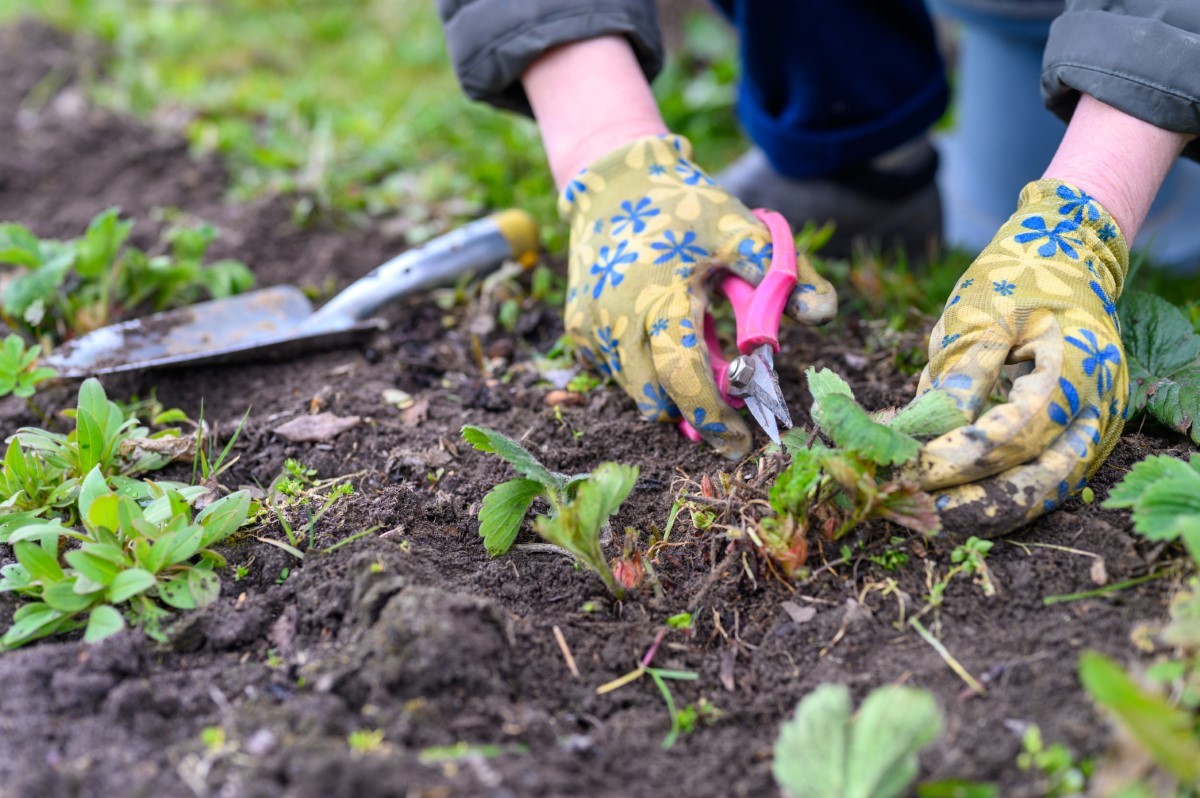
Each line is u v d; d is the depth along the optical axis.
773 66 2.54
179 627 1.44
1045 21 2.79
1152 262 2.84
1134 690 1.05
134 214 2.80
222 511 1.54
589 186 1.89
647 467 1.77
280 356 2.15
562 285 2.46
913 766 1.10
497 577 1.55
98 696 1.32
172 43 3.83
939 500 1.44
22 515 1.58
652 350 1.71
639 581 1.52
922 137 2.76
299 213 2.72
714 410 1.68
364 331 2.18
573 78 1.97
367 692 1.31
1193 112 1.58
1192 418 1.64
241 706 1.30
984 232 3.18
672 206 1.80
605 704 1.35
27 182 2.96
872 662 1.38
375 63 3.96
